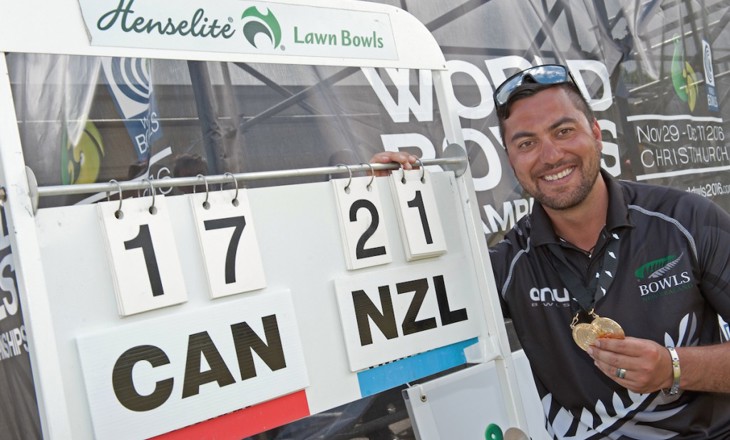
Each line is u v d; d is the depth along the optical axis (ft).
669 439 5.48
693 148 10.82
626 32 10.09
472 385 5.29
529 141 5.42
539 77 5.41
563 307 5.70
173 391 3.87
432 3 8.16
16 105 6.62
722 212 5.40
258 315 4.25
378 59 4.99
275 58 4.46
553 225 5.74
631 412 5.54
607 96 9.61
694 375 4.94
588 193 5.34
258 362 4.20
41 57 6.77
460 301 5.30
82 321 3.66
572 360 5.70
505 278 5.97
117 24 3.87
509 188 8.43
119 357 3.72
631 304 5.42
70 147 6.76
